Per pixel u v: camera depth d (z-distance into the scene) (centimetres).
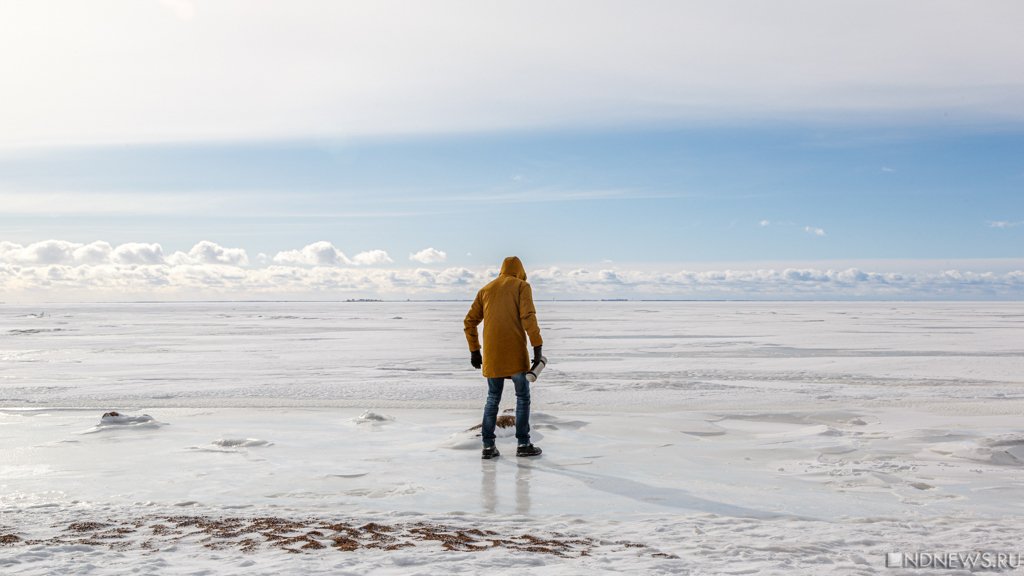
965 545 348
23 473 554
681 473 559
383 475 548
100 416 908
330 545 337
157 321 6894
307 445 686
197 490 496
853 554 327
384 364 1845
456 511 436
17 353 2322
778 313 10525
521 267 660
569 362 1889
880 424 832
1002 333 3666
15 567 291
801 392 1201
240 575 279
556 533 373
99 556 312
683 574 288
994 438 645
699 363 1844
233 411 966
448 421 858
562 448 671
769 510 442
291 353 2302
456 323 6103
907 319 6969
